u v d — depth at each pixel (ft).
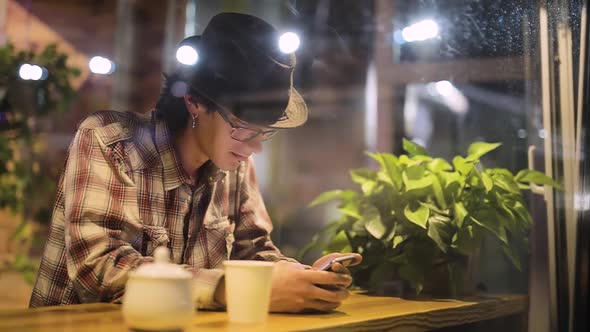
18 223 11.31
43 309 3.99
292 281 4.13
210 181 5.16
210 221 5.21
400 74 8.14
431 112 9.48
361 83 11.19
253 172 5.93
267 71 4.55
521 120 6.56
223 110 4.54
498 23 6.44
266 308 3.74
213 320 3.76
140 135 4.80
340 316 4.11
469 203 5.88
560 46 5.90
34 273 10.64
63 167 4.82
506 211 5.83
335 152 13.25
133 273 3.31
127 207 4.51
